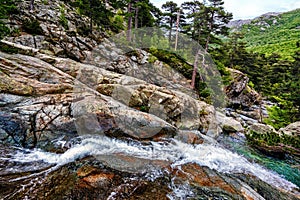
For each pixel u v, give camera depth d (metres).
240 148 10.28
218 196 5.08
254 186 6.20
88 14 20.19
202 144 9.11
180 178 5.74
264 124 16.23
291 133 13.50
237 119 16.20
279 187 6.50
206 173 6.33
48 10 18.34
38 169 5.28
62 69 10.97
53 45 15.52
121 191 4.76
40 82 8.05
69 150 6.25
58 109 7.05
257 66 33.00
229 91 20.52
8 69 8.12
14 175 4.95
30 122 6.41
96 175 5.17
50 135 6.50
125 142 7.38
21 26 15.35
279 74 33.75
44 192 4.44
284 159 9.56
